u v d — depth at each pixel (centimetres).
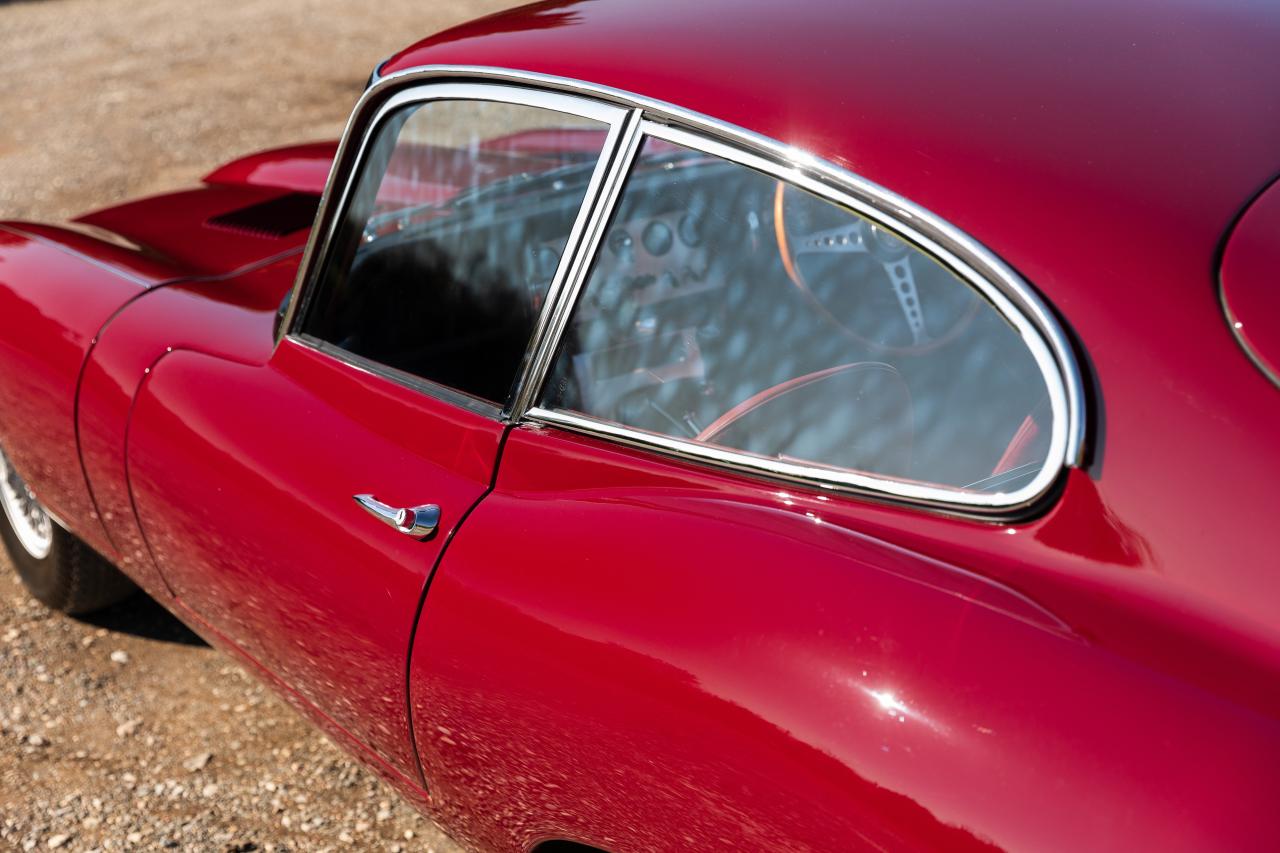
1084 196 143
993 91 158
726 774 138
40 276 275
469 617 172
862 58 166
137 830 267
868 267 152
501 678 167
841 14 178
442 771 192
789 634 138
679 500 162
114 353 250
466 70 194
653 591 152
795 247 159
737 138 161
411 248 206
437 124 201
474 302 195
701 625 145
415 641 182
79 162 744
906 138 152
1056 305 138
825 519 151
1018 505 137
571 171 188
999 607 132
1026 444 138
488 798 183
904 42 169
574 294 180
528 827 178
